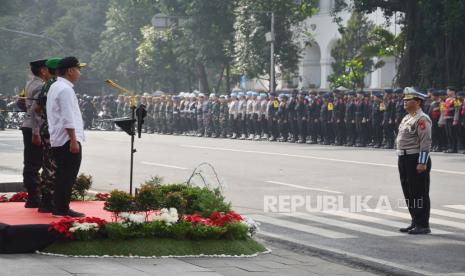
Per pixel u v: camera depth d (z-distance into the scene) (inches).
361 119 1704.0
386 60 2950.3
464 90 1633.9
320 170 1112.2
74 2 3577.8
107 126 2748.5
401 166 661.3
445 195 866.1
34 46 3622.0
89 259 500.7
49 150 573.9
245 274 472.4
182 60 2763.3
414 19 2007.9
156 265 486.3
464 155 1424.7
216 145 1704.0
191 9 2650.1
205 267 485.7
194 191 590.9
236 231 537.3
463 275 504.4
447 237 639.1
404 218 727.1
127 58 3159.5
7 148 1636.3
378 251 582.6
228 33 2652.6
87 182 653.9
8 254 511.5
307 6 2522.1
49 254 511.8
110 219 541.3
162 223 522.9
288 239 616.7
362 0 2080.5
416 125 649.6
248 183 967.0
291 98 1904.5
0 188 849.5
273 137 1961.1
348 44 2689.5
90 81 3329.2
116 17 3176.7
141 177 1055.6
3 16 3688.5
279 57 2482.8
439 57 1936.5
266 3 2449.6
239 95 2105.1
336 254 561.0
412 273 506.6
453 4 1861.5
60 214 557.0
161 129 2450.8
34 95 616.1
